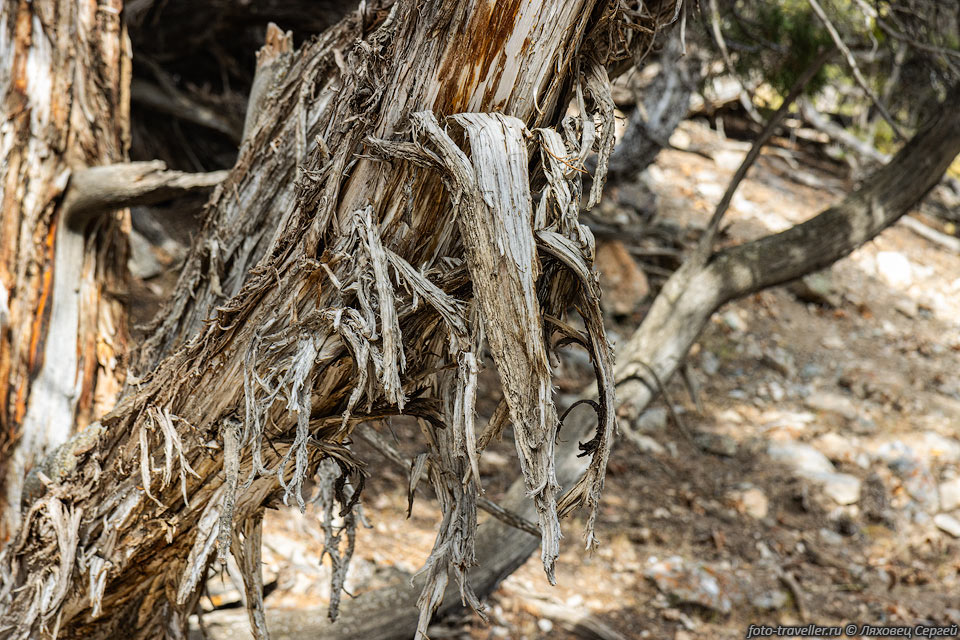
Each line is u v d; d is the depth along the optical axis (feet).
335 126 4.86
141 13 19.85
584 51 4.52
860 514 19.27
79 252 9.11
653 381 13.03
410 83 4.19
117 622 6.62
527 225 3.82
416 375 4.88
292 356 4.69
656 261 25.81
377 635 11.39
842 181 33.12
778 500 19.07
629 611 14.70
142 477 5.35
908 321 27.50
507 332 3.86
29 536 6.27
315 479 6.79
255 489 5.46
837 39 10.74
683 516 17.93
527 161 4.03
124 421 5.75
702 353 24.06
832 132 31.04
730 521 18.10
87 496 5.99
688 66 19.84
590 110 4.58
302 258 4.63
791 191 31.60
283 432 5.05
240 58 23.13
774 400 22.81
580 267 3.83
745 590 15.72
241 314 4.93
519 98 4.19
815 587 16.62
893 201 12.87
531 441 3.92
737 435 21.15
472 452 3.94
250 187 6.03
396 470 16.58
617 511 17.67
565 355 21.30
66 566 5.83
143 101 20.48
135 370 6.96
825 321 26.55
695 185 30.40
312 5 19.95
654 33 5.30
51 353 8.79
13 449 8.48
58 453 6.33
